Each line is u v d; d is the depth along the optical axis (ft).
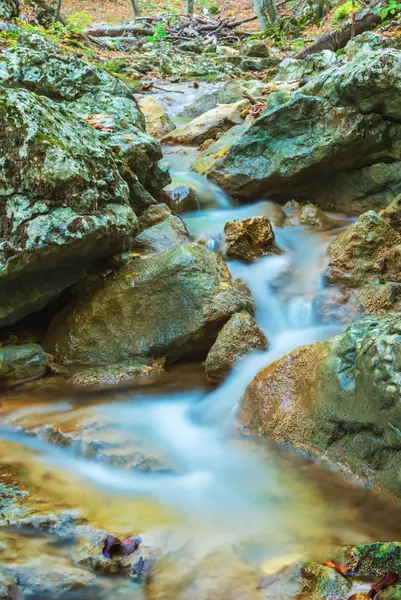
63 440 11.32
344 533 8.99
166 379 14.20
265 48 56.85
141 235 17.38
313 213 19.84
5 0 45.50
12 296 14.53
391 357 9.65
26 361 13.99
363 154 19.98
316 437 10.71
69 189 13.85
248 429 11.83
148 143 19.36
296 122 20.79
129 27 66.59
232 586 7.91
